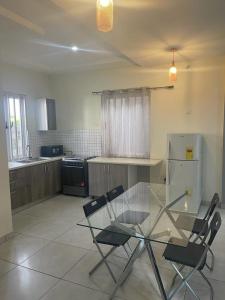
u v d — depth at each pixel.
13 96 4.73
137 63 4.25
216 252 2.79
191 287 2.20
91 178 4.84
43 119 5.22
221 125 4.20
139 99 4.72
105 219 2.49
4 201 3.11
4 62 4.47
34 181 4.48
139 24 2.47
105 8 1.45
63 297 2.11
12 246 2.99
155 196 3.22
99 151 5.31
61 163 5.13
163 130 4.63
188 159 3.91
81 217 3.92
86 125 5.38
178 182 3.98
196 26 2.53
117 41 2.99
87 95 5.28
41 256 2.76
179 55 3.67
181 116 4.47
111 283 2.29
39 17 2.64
